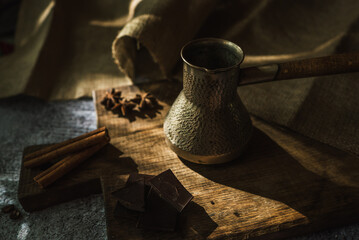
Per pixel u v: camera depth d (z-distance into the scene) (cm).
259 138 37
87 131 45
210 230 29
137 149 36
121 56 44
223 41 32
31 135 44
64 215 34
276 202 31
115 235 29
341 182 32
